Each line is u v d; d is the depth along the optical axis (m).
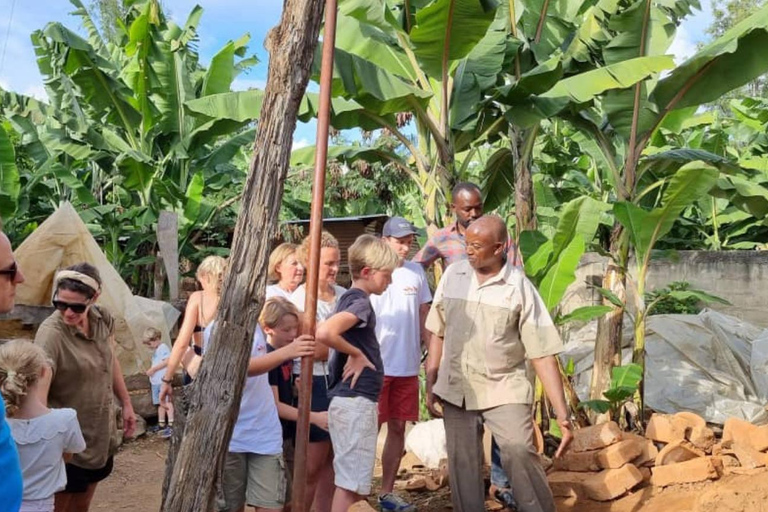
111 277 8.92
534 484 4.46
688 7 7.21
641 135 7.20
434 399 4.92
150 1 13.12
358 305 4.29
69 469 4.08
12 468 1.79
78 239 8.70
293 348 3.31
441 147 7.26
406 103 6.96
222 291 3.09
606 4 7.28
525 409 4.50
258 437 4.03
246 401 4.03
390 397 5.57
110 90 12.81
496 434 4.50
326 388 4.89
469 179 11.59
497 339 4.51
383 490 5.59
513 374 4.57
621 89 7.05
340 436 4.29
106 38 19.31
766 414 7.98
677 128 9.61
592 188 12.52
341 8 7.49
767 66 6.66
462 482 4.65
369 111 7.29
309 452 4.67
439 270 7.28
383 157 8.10
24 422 3.44
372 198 19.64
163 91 13.56
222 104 7.10
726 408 8.06
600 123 7.69
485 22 6.54
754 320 12.03
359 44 7.88
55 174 12.81
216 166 15.05
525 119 6.86
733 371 8.70
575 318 6.21
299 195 19.92
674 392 8.33
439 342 4.91
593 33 7.41
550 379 4.50
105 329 4.30
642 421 6.71
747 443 5.82
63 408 3.66
